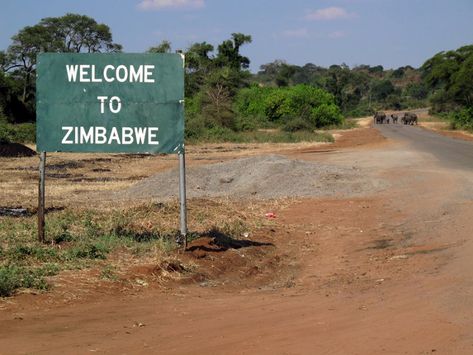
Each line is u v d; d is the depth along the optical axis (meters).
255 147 63.00
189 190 29.47
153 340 8.77
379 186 28.70
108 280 12.16
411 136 75.44
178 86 14.55
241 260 15.19
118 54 14.55
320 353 7.98
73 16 115.50
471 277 11.98
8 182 33.47
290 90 109.25
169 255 14.32
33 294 10.94
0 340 8.65
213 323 9.70
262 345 8.40
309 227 20.36
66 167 42.88
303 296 11.83
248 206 24.23
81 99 14.62
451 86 105.81
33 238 15.65
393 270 13.84
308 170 31.81
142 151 14.62
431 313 9.66
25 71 109.81
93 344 8.56
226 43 126.50
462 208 21.25
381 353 7.90
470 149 51.09
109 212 20.92
